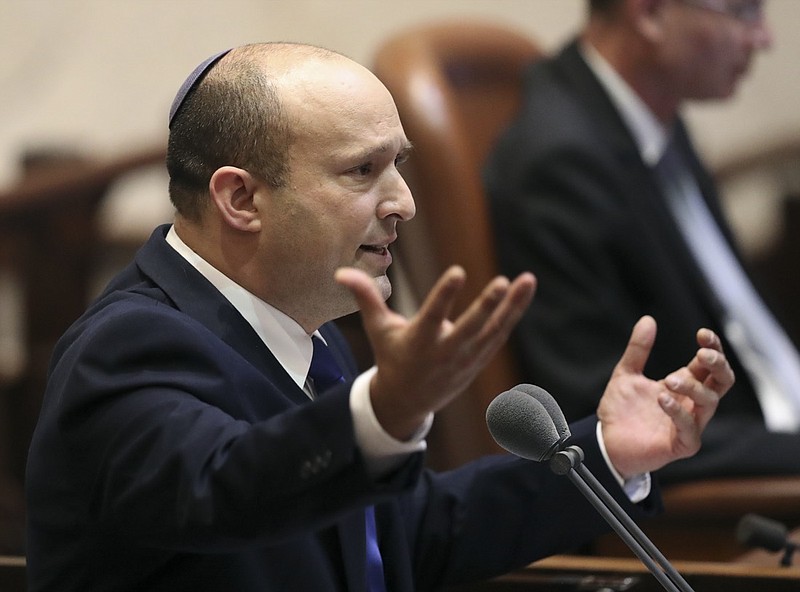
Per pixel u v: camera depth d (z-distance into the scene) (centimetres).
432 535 765
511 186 1215
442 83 1210
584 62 1297
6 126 2184
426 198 1165
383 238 689
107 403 591
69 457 602
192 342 620
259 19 2245
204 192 688
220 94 686
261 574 635
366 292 512
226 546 541
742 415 1240
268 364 673
